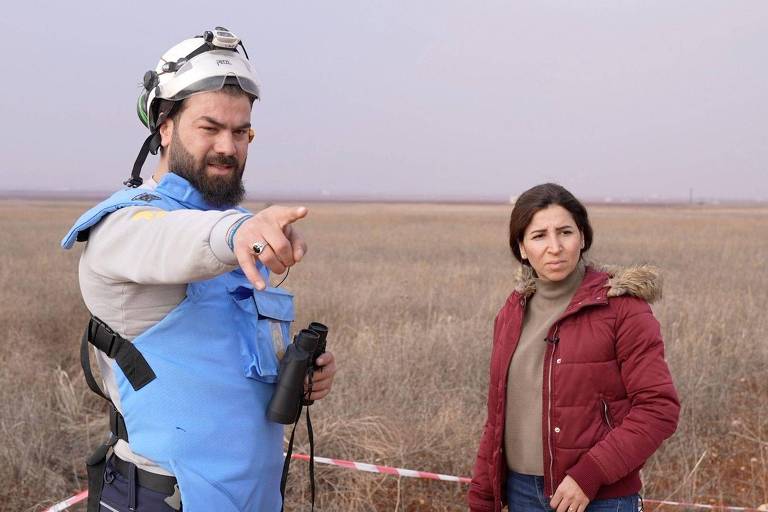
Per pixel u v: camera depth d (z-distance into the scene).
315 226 33.53
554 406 2.02
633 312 1.99
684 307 7.76
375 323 7.53
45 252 16.47
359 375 5.07
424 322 7.61
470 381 5.29
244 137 1.79
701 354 5.66
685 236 24.80
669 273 12.42
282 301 1.80
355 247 19.58
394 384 4.91
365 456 3.98
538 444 2.09
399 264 14.44
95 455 1.75
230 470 1.60
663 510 3.54
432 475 3.51
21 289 9.97
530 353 2.12
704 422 4.66
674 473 4.00
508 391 2.16
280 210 1.22
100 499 1.71
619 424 2.01
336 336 6.81
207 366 1.60
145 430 1.58
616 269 2.10
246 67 1.75
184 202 1.71
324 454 4.02
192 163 1.71
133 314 1.58
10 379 5.11
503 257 16.67
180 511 1.59
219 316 1.63
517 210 2.13
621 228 31.36
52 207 68.69
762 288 10.49
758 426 4.59
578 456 2.00
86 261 1.58
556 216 2.06
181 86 1.67
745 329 6.62
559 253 2.03
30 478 3.65
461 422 4.40
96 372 5.49
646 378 1.95
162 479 1.61
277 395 1.68
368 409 4.48
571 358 2.01
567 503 1.94
